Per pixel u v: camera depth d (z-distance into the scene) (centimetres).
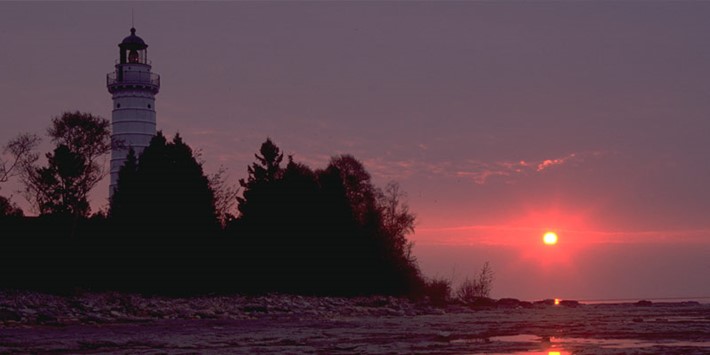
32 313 4475
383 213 8806
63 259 6022
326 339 3562
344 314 5812
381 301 6981
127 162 7194
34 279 5678
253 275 6931
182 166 6775
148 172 6681
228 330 4112
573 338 3466
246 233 7119
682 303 9444
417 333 3909
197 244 6588
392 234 8625
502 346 3108
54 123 6956
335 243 7450
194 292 6412
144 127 9469
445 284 8238
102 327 4141
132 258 6344
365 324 4672
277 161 8038
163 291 6281
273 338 3606
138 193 6606
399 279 7856
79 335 3700
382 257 7812
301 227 7319
